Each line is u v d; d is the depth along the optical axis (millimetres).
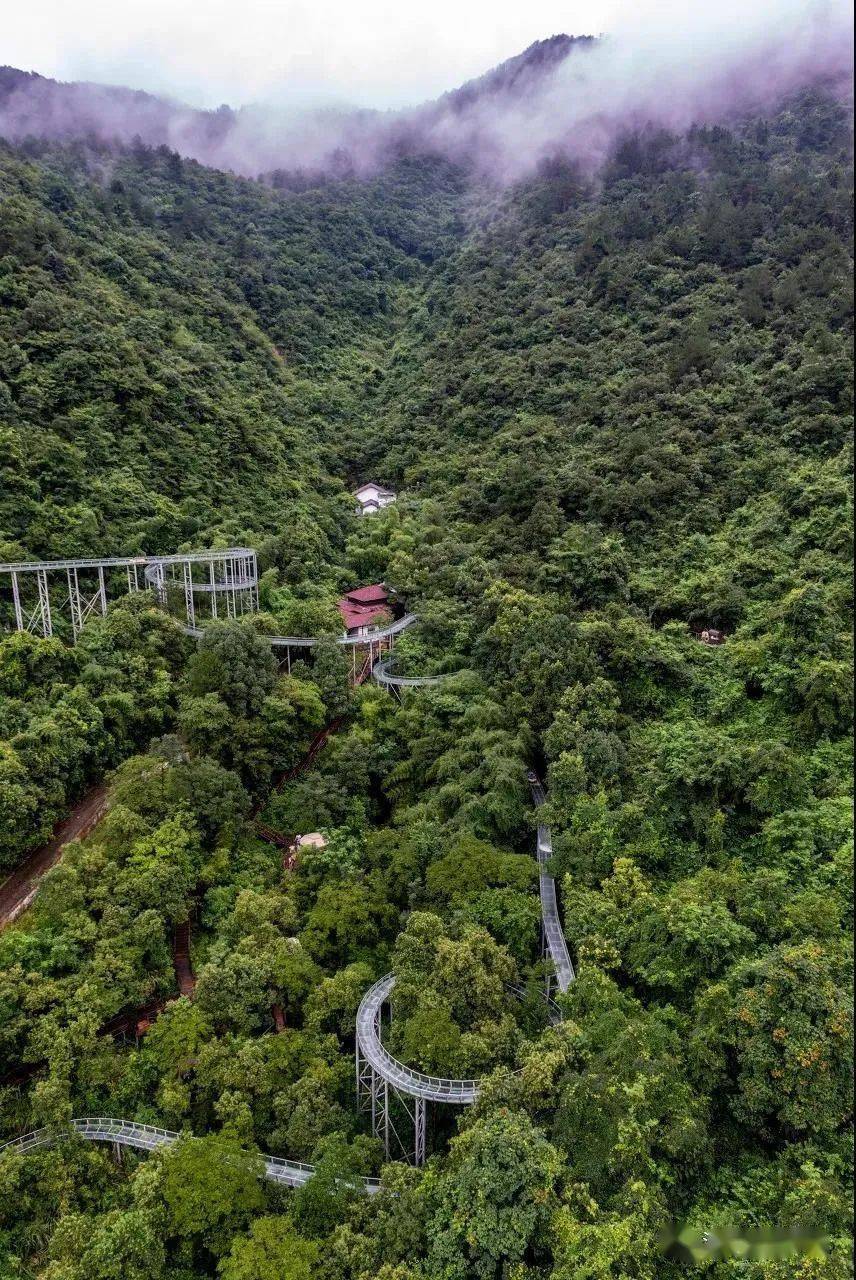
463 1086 28625
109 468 68250
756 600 51594
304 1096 29734
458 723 48969
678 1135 23359
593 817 37531
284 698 50312
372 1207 25266
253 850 43562
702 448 65938
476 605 62125
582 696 44969
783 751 36500
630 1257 21234
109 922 34531
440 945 32281
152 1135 29719
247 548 67562
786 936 29156
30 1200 27453
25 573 55562
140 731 49188
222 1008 32938
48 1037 29875
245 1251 24250
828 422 59875
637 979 31344
